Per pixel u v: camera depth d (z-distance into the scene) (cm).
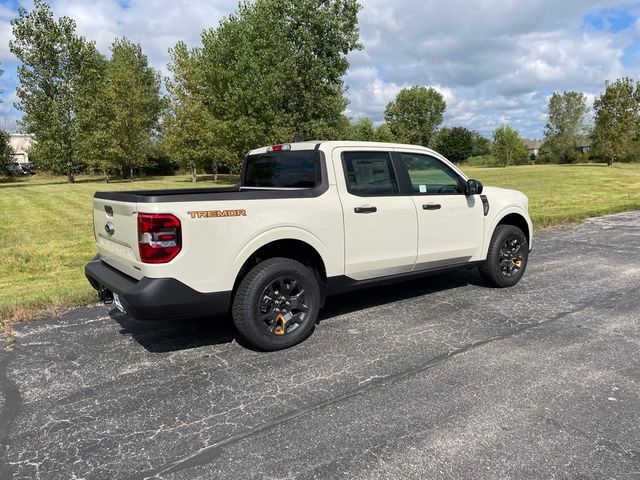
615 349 409
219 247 380
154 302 359
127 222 382
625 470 251
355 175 469
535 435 283
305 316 433
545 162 6406
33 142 4475
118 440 288
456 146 8525
